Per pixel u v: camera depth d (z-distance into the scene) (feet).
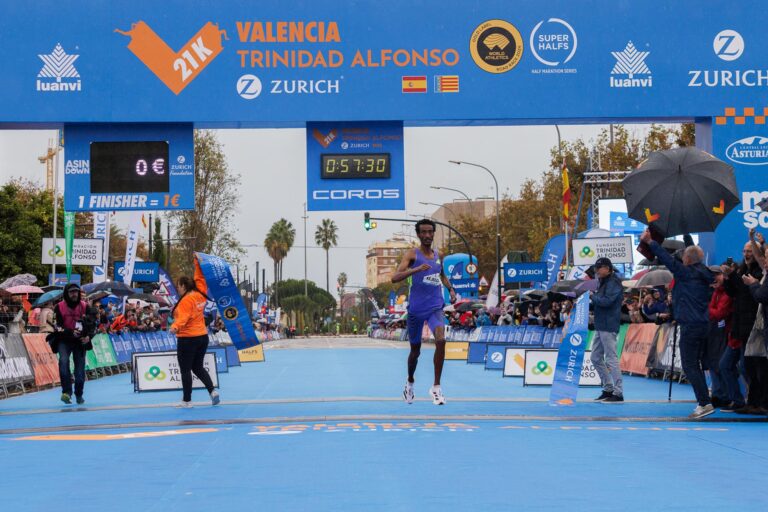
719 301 39.24
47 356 63.72
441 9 48.21
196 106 47.65
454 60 48.11
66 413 42.98
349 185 50.78
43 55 47.32
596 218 153.28
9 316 78.02
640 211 39.68
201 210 170.09
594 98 48.32
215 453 26.94
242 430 33.01
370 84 47.96
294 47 47.83
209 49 47.78
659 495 19.54
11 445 30.30
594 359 45.19
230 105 47.70
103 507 18.99
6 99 47.14
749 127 48.44
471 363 89.15
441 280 39.24
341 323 537.24
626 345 71.36
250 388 57.41
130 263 108.17
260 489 20.70
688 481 21.34
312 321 458.91
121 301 106.42
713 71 48.57
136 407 44.98
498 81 48.16
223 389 56.90
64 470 24.38
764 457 25.26
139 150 50.03
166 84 47.67
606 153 164.66
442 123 49.80
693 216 39.40
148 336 95.30
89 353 71.97
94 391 58.75
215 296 59.26
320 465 24.11
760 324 36.52
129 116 47.52
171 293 124.47
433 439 29.43
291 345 194.08
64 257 87.76
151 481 22.17
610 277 44.62
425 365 87.10
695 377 36.99
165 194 49.93
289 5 47.93
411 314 39.24
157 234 208.44
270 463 24.62
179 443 29.63
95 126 49.78
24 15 47.37
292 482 21.53
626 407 41.78
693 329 36.86
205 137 169.89
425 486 20.79
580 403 43.98
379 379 65.31
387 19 48.06
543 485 20.85
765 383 37.29
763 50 48.73
